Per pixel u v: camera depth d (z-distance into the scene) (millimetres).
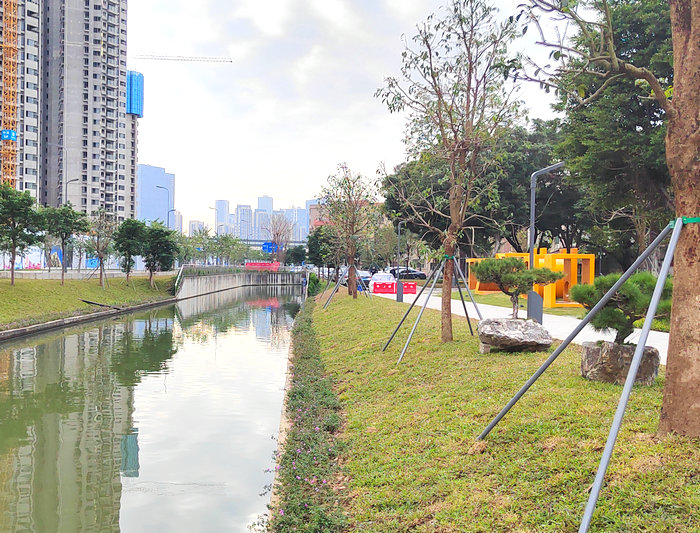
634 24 20359
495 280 13031
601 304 5695
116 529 7480
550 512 4727
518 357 10477
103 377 17297
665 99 5375
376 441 7836
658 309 7492
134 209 108562
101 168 97188
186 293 54625
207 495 8477
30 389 15711
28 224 32781
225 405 13812
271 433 11500
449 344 12750
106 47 97188
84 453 10469
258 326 31641
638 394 7012
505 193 38906
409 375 10945
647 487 4602
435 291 38875
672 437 5219
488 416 7289
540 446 5949
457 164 13016
